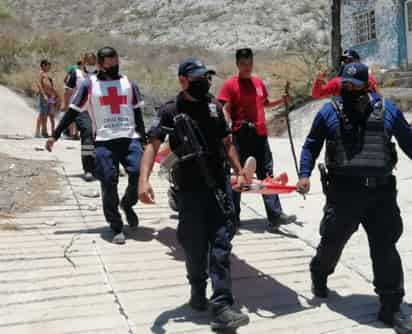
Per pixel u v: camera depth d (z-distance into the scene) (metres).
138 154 5.89
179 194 4.24
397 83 18.44
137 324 4.20
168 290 4.80
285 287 4.93
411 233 6.28
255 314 4.41
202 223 4.21
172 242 5.92
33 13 36.66
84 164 8.20
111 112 5.84
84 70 9.23
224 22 33.00
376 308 4.53
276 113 18.88
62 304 4.50
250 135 6.22
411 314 4.30
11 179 7.93
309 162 4.32
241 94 6.23
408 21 19.91
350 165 4.04
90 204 7.20
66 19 35.62
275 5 34.62
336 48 18.97
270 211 6.41
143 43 30.38
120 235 5.88
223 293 4.04
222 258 4.09
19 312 4.36
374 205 4.17
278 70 21.81
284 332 4.11
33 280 4.90
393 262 4.19
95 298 4.61
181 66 4.24
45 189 7.69
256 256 5.67
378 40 21.00
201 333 4.07
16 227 6.22
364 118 4.09
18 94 19.31
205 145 4.20
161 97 20.53
